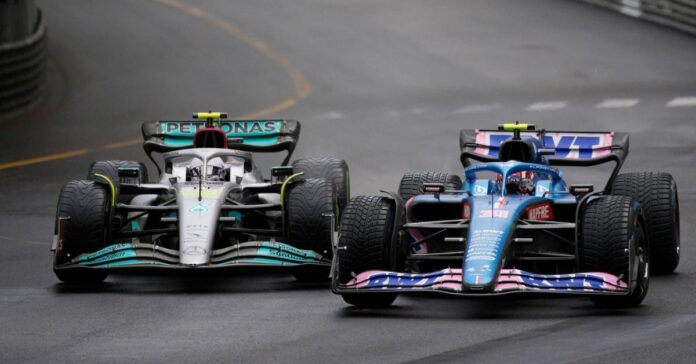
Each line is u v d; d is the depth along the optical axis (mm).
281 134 59562
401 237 43250
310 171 56406
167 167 52938
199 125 59344
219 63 150250
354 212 42875
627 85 132375
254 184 51531
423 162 88375
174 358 34531
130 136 105438
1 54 114938
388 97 127000
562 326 38125
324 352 34969
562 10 189500
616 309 41062
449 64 148375
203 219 47062
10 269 52625
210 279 50219
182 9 188375
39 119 117062
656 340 35281
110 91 133125
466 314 41000
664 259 48250
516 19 181000
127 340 37250
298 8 189000
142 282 49469
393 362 33469
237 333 38094
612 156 51219
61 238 47781
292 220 48406
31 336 38094
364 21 178625
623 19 184000
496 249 40312
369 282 41375
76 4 190625
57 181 83312
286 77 141125
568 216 47281
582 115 112812
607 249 40531
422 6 191000
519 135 48562
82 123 113938
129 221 50625
